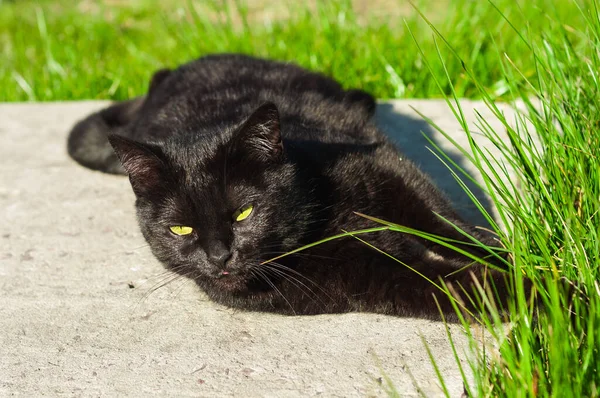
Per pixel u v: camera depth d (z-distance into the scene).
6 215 0.86
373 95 0.97
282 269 0.71
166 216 0.71
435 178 0.84
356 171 0.75
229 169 0.70
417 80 1.03
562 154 0.70
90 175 0.92
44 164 0.95
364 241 0.71
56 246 0.81
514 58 1.03
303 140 0.76
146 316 0.72
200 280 0.73
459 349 0.66
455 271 0.69
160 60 1.22
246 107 0.82
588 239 0.66
